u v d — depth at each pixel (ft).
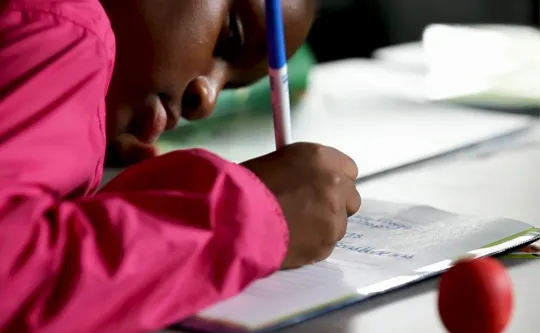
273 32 2.25
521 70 5.20
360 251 2.26
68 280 1.67
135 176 2.10
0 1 2.03
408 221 2.55
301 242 2.06
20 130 1.85
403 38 6.70
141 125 2.86
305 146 2.19
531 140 3.94
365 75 5.68
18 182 1.78
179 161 2.04
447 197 2.99
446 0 6.75
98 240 1.75
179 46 2.73
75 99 1.97
